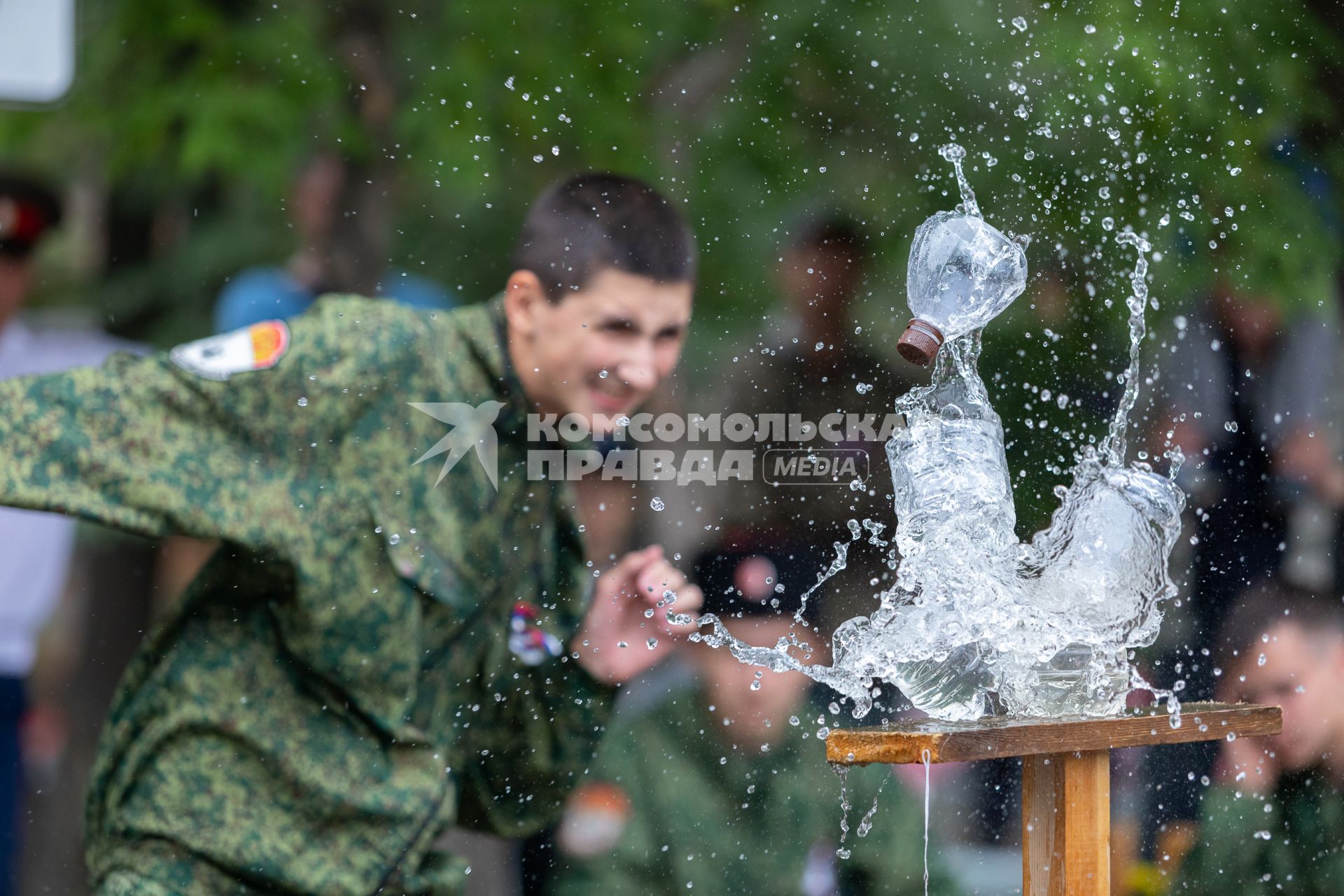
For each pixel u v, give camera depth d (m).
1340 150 20.19
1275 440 17.88
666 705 12.09
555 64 20.59
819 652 12.48
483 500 9.96
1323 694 13.71
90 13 19.30
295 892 9.41
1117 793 13.80
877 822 11.95
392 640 9.53
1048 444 17.50
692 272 10.48
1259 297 18.98
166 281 20.14
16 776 15.38
